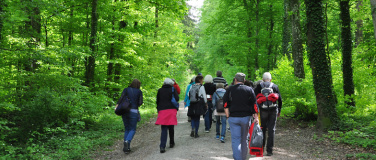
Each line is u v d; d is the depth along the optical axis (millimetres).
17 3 7043
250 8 18594
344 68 9180
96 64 13281
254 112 4453
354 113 8539
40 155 5625
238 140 4305
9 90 7371
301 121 8516
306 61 10328
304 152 5336
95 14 10430
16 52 7480
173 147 6023
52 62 7855
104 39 11203
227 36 19875
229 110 4445
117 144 7012
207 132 7383
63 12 11547
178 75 24484
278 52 19219
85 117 8648
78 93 8414
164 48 15031
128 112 6016
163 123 5617
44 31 11719
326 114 7074
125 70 13727
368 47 9203
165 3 12602
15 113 7137
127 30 13250
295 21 9523
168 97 5793
